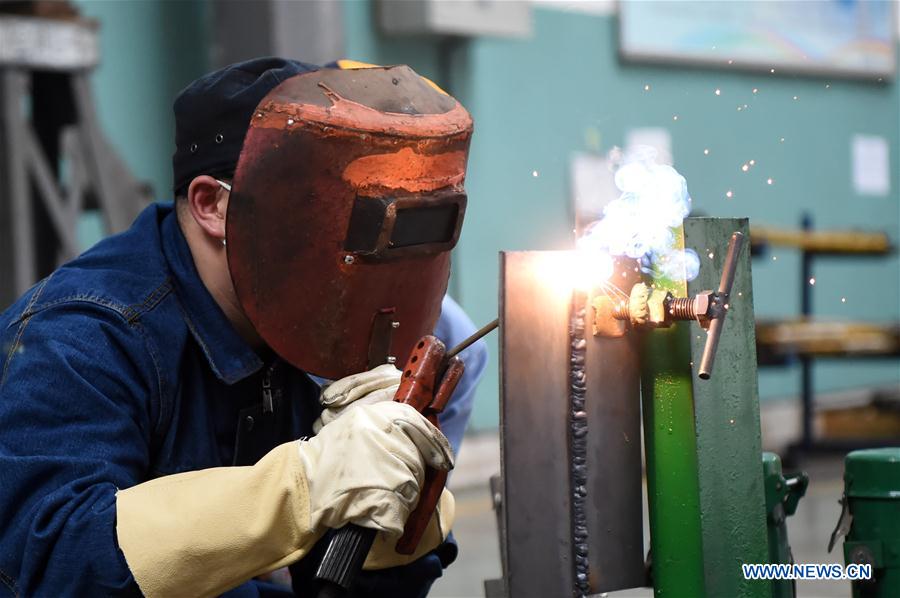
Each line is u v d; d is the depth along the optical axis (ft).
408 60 34.12
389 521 7.27
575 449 7.21
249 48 29.53
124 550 7.43
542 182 36.04
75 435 7.86
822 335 37.37
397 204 7.93
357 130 7.86
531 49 35.78
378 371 8.11
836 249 38.47
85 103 24.76
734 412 7.48
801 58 41.50
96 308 8.25
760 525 7.50
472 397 12.23
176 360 8.41
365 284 8.09
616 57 37.27
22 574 7.60
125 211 25.13
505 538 7.08
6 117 23.45
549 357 7.18
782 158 41.32
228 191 8.33
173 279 8.61
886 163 44.80
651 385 7.43
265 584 9.18
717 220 7.47
